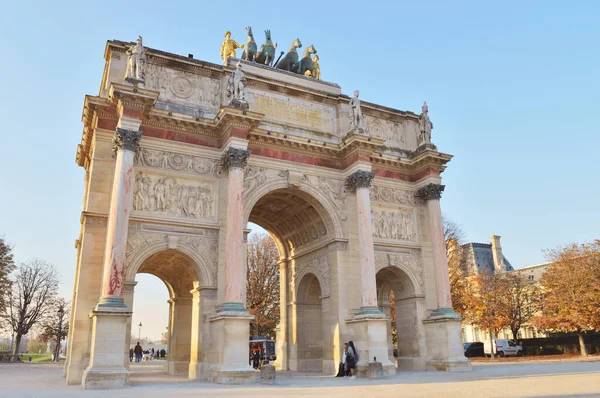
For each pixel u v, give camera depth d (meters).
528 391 22.00
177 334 41.88
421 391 23.73
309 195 42.38
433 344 42.78
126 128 34.22
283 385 29.14
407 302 45.66
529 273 101.00
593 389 21.77
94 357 28.86
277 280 80.06
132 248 34.34
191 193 37.47
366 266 40.06
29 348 194.38
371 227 41.31
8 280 84.44
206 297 35.75
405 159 47.25
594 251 67.88
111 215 32.53
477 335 113.31
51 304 98.00
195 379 33.88
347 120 46.16
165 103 38.94
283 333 49.12
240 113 37.34
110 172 35.69
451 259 72.94
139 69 35.88
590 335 71.06
